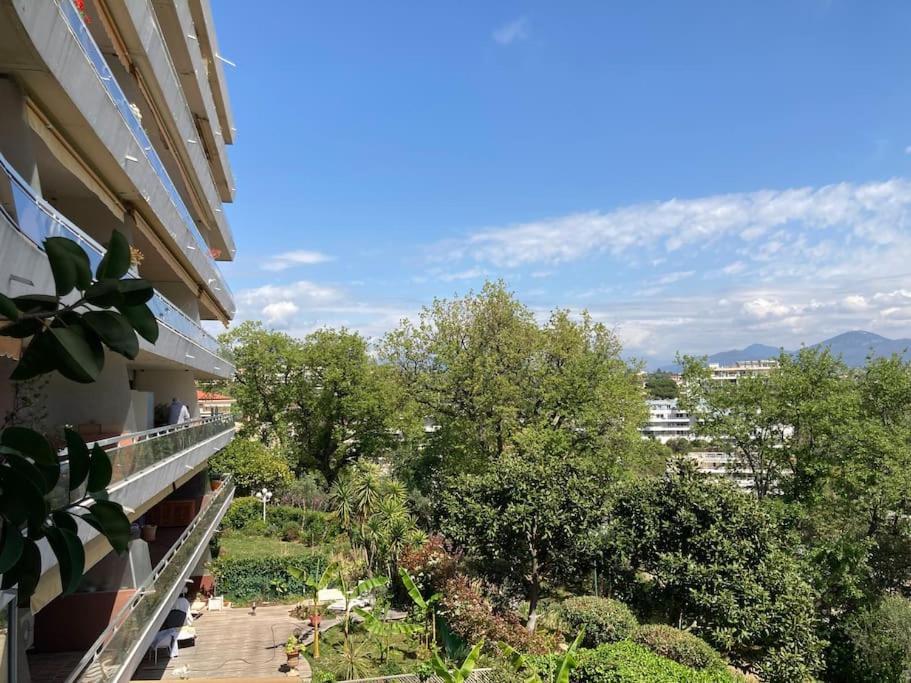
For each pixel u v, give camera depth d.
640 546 21.56
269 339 46.16
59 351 2.82
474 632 19.70
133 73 12.97
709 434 30.80
